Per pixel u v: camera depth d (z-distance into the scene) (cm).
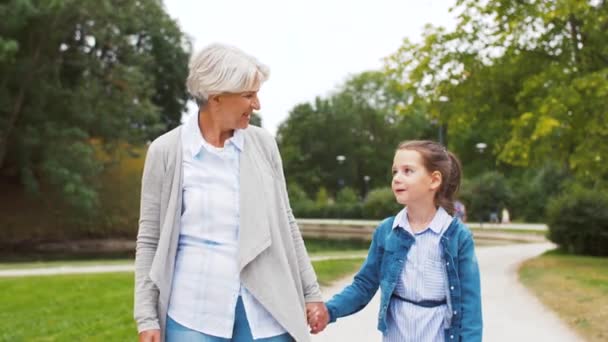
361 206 5022
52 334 715
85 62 3164
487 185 4356
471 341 287
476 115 1792
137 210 3581
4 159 3256
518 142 1520
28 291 1047
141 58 3353
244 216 269
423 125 7338
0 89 2862
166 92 4672
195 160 273
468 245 296
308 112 7725
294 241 300
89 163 2931
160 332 267
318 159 7550
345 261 1591
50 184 3253
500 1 1602
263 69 270
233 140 277
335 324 742
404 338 297
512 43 1638
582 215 1966
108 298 970
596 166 1587
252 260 268
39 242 3253
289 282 276
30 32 2877
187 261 269
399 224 306
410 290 298
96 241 3359
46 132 2922
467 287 293
